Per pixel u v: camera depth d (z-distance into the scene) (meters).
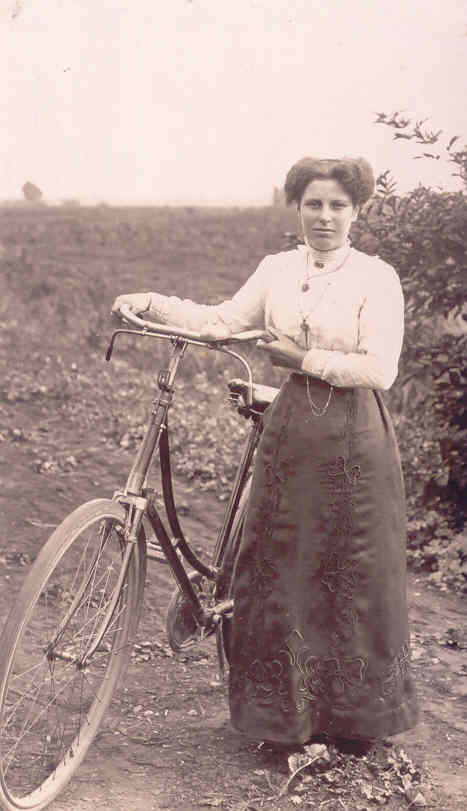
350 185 2.61
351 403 2.66
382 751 2.90
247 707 2.74
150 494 2.68
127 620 2.88
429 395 5.41
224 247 17.17
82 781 2.71
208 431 7.25
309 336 2.66
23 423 7.61
